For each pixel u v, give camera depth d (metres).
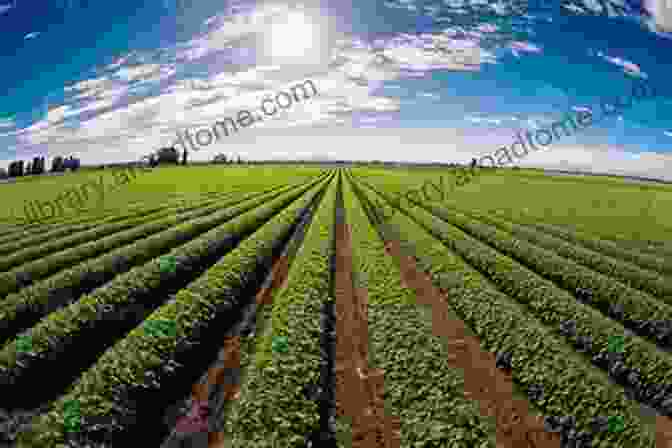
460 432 6.45
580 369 8.57
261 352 9.07
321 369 9.00
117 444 6.97
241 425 6.74
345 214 34.22
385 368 8.95
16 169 102.50
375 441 7.27
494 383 9.30
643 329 12.52
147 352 8.88
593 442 7.10
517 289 14.74
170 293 14.84
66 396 7.65
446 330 12.07
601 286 14.63
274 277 17.11
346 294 14.73
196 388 8.99
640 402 9.01
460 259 17.88
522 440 7.49
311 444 6.66
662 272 19.45
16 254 19.25
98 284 15.70
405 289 13.23
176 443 7.33
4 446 6.98
